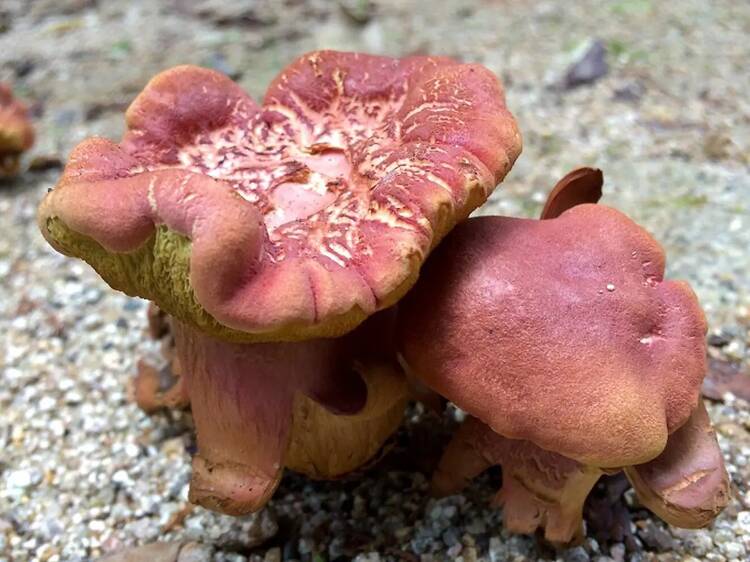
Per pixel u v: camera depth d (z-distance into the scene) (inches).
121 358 7.1
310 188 4.7
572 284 4.3
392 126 4.8
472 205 4.3
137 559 5.2
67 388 6.8
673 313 4.4
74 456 6.1
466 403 4.3
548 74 11.5
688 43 12.3
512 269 4.3
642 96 10.9
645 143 9.9
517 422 4.1
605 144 9.9
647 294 4.4
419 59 5.3
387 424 5.2
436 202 4.0
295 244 4.1
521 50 12.2
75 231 3.9
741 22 12.9
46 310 7.7
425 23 13.2
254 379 4.6
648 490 4.5
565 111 10.6
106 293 7.9
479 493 5.4
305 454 5.1
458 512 5.3
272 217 4.5
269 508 5.3
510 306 4.2
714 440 4.6
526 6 13.7
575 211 4.7
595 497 5.3
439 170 4.2
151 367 6.4
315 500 5.5
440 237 4.2
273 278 3.7
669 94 11.0
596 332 4.1
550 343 4.1
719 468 4.5
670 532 5.3
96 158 4.4
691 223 8.3
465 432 5.0
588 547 5.1
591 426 4.0
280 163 4.9
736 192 8.8
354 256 4.0
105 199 3.8
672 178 9.1
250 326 3.7
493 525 5.2
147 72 11.9
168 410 6.2
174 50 12.5
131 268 4.0
